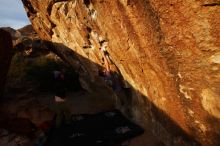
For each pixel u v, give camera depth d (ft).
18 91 46.78
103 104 35.35
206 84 14.20
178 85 16.67
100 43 27.30
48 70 50.01
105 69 30.66
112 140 24.98
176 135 19.76
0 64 38.11
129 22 18.72
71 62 44.42
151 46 17.60
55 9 34.55
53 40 46.34
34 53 62.18
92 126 28.43
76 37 33.68
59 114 29.76
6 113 33.14
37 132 29.81
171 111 19.34
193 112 16.37
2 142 28.78
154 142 23.27
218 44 12.29
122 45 22.33
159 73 18.63
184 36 13.92
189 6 12.42
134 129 26.14
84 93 42.93
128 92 28.04
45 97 44.19
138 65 21.65
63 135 27.45
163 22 14.84
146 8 15.71
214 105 14.37
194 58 14.12
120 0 18.08
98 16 23.52
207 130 15.83
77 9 27.63
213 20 11.83
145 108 24.52
